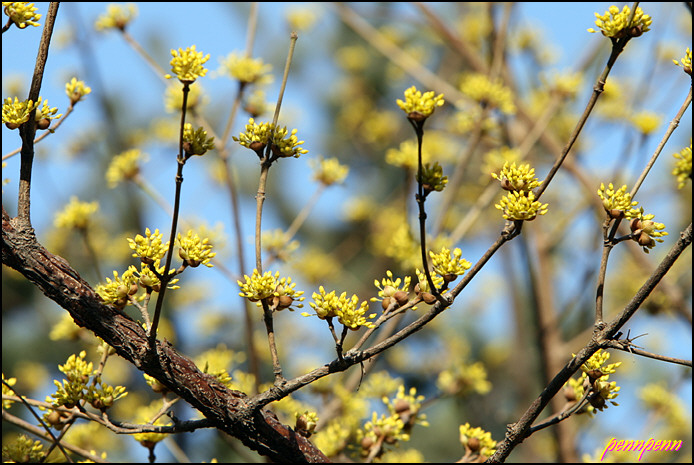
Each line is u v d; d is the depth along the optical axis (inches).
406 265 149.8
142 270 69.7
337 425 113.2
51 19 73.1
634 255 178.7
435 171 60.6
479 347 275.9
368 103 372.5
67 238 208.1
